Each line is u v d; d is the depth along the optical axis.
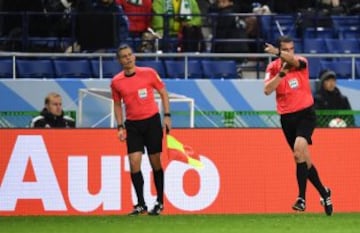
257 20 58.94
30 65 55.38
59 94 52.28
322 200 39.72
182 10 59.16
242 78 56.78
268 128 44.97
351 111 52.16
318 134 45.16
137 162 39.66
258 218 39.09
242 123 53.28
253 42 58.41
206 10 62.06
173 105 53.47
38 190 43.97
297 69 38.56
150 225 35.25
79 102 53.19
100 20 56.66
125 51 39.19
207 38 59.94
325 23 61.25
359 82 55.00
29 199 43.91
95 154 44.25
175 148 44.44
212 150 44.72
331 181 45.12
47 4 60.16
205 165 44.56
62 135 44.16
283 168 44.94
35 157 44.06
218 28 58.19
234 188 44.69
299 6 65.12
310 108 38.59
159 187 40.47
